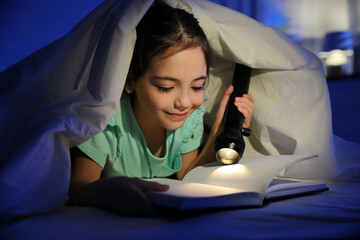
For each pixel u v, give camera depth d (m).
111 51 0.75
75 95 0.77
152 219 0.60
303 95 1.01
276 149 1.05
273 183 0.83
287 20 3.12
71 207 0.71
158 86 0.81
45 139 0.67
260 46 0.99
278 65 1.00
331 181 1.01
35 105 0.77
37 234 0.55
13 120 0.75
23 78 0.77
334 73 2.99
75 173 0.84
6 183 0.62
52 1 2.27
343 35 3.02
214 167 0.87
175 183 0.78
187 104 0.81
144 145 0.95
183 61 0.79
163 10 0.84
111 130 0.89
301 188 0.78
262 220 0.59
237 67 1.05
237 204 0.65
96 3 2.33
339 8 3.06
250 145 1.10
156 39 0.79
